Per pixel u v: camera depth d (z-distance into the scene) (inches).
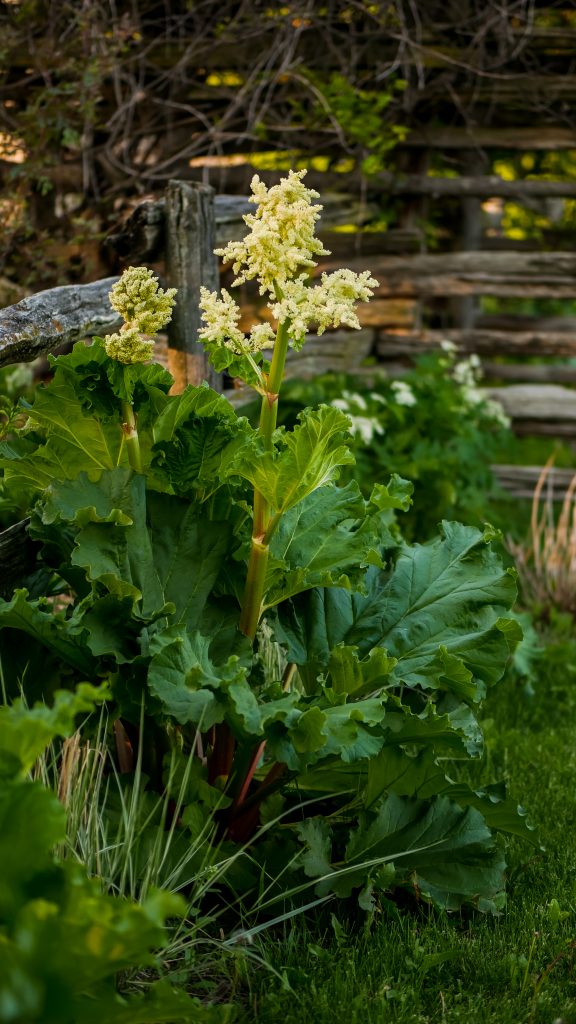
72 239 210.7
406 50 234.4
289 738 88.7
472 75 241.4
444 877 99.3
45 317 108.7
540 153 267.1
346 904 101.3
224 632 98.7
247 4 220.2
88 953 61.7
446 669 99.5
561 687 168.7
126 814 92.2
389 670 96.3
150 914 60.2
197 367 143.3
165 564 99.3
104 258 208.1
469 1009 86.7
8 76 227.6
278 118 235.9
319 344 236.7
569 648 181.3
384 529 114.3
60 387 98.2
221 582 103.6
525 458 302.8
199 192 139.2
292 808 98.0
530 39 238.7
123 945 61.7
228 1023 81.9
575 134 250.4
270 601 101.3
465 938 97.7
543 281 257.8
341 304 87.8
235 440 98.6
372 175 245.4
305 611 107.0
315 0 230.5
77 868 67.4
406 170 254.8
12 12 217.9
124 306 93.5
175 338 142.9
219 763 100.7
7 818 65.8
